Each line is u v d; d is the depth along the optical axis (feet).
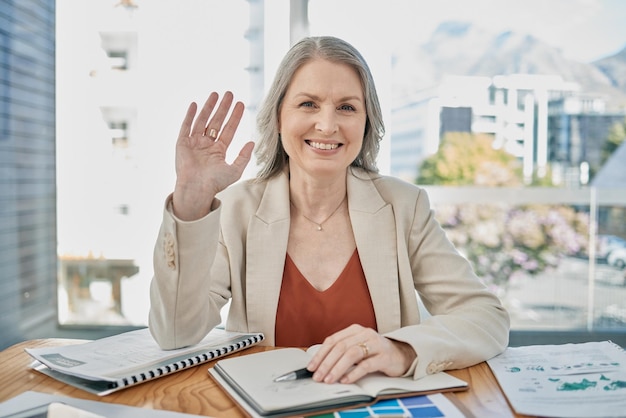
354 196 4.42
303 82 4.02
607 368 3.00
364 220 4.33
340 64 4.05
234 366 2.96
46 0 9.60
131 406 2.57
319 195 4.39
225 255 4.23
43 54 9.63
